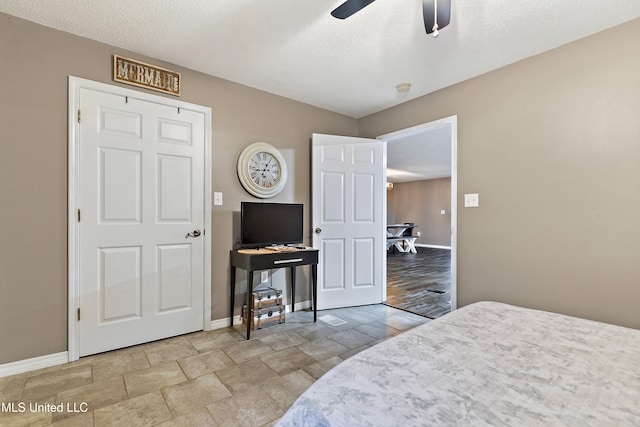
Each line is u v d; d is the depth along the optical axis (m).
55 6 1.86
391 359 0.97
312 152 3.37
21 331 1.98
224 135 2.84
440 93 3.00
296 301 3.37
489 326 1.28
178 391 1.78
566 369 0.92
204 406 1.64
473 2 1.78
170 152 2.56
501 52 2.33
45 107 2.05
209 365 2.09
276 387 1.83
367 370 0.91
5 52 1.94
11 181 1.95
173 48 2.33
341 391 0.81
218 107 2.81
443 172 8.57
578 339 1.14
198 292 2.70
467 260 2.76
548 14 1.88
